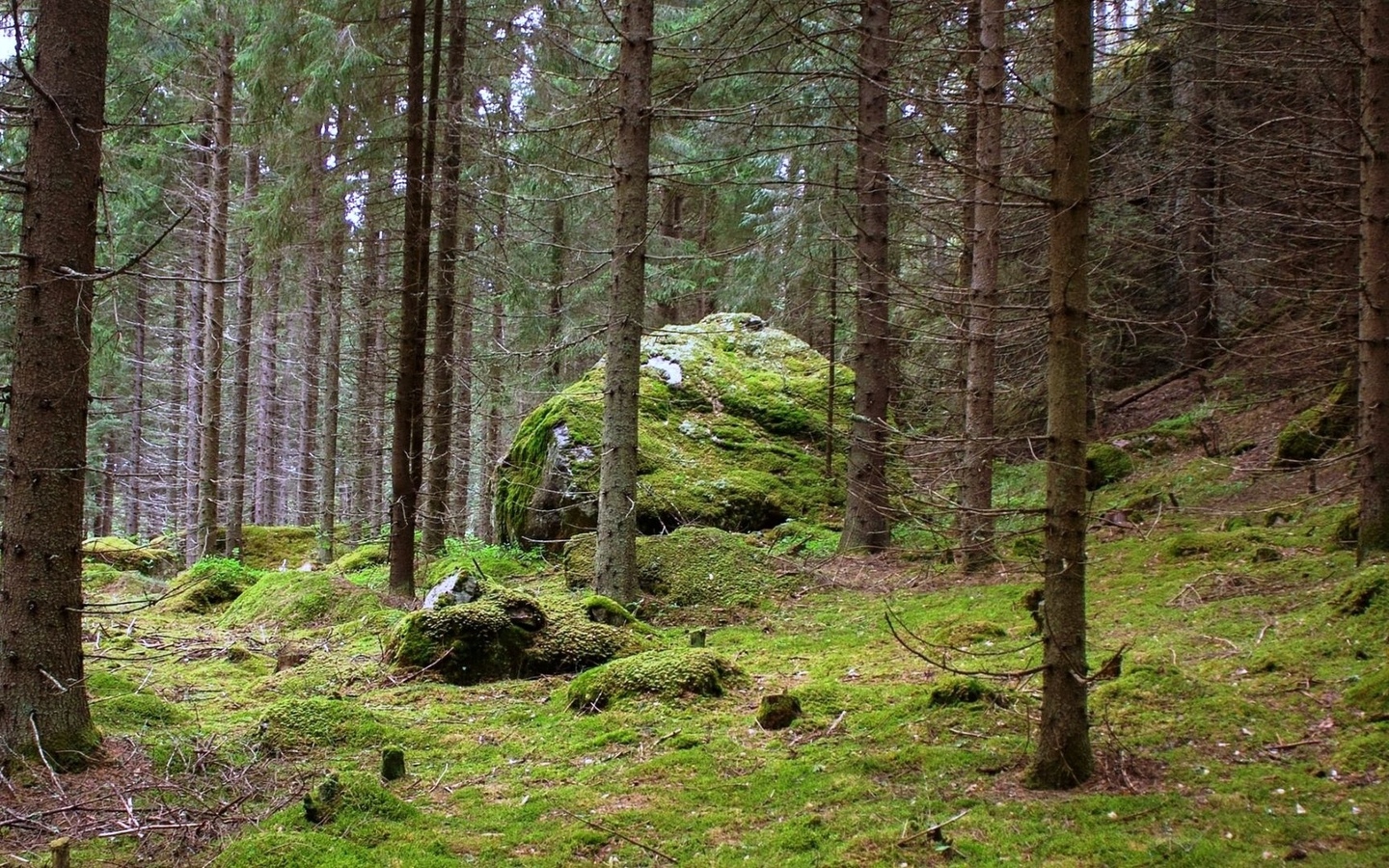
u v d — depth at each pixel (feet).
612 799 14.64
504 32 46.75
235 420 61.21
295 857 12.35
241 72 44.80
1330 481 30.19
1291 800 11.58
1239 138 29.89
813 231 45.96
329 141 43.73
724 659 21.24
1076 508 13.11
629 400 29.35
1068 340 12.98
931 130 35.99
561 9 44.96
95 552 48.55
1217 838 10.90
